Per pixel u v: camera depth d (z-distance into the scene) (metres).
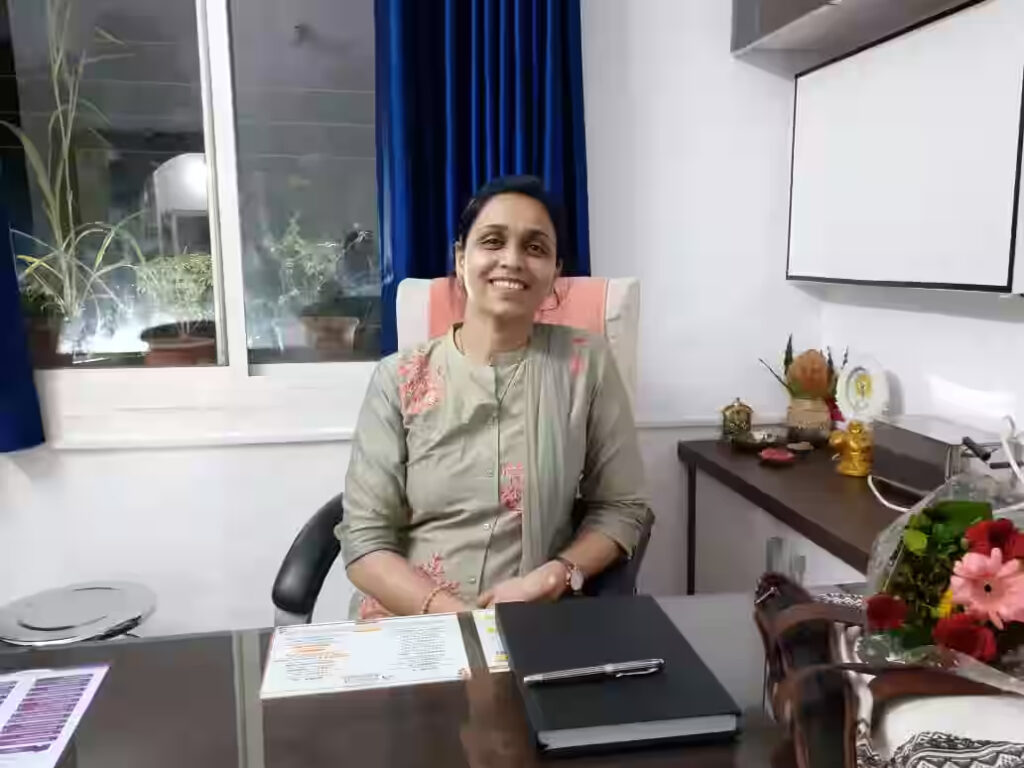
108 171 1.91
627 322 1.55
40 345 1.91
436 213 1.87
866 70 1.66
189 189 1.95
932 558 0.63
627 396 1.42
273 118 1.98
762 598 0.83
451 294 1.53
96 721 0.70
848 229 1.75
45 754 0.65
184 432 1.93
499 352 1.30
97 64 1.88
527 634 0.80
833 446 1.84
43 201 1.89
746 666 0.79
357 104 2.01
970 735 0.55
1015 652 0.58
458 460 1.27
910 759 0.54
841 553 1.29
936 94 1.46
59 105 1.88
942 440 1.43
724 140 2.04
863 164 1.68
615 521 1.32
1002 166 1.32
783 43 1.90
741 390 2.16
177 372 1.92
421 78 1.81
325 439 1.97
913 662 0.62
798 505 1.48
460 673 0.78
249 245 2.00
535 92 1.83
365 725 0.69
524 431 1.27
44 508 1.89
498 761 0.63
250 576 2.00
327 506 1.37
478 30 1.79
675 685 0.70
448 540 1.28
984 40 1.34
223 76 1.88
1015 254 1.30
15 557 1.90
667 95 2.00
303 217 2.02
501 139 1.83
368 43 1.99
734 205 2.08
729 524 1.87
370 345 2.08
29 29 1.84
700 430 2.14
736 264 2.10
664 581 2.18
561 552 1.31
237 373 1.94
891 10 1.65
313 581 1.26
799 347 2.17
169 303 1.96
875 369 1.83
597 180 2.00
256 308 2.03
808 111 1.88
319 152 2.01
